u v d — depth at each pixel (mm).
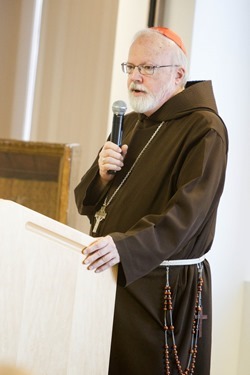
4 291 3934
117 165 5672
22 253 3990
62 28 10617
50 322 4172
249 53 8383
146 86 5641
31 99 11039
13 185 5320
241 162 8344
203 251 5562
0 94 11281
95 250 4340
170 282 5406
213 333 8227
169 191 5402
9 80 11227
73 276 4277
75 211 6102
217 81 8164
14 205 3943
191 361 5512
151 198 5457
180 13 8258
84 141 9844
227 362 8320
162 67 5641
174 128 5645
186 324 5473
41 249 4086
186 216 5023
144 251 4793
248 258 8453
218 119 5578
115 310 5398
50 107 10664
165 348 5395
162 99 5707
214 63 8164
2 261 3910
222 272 8266
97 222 5703
